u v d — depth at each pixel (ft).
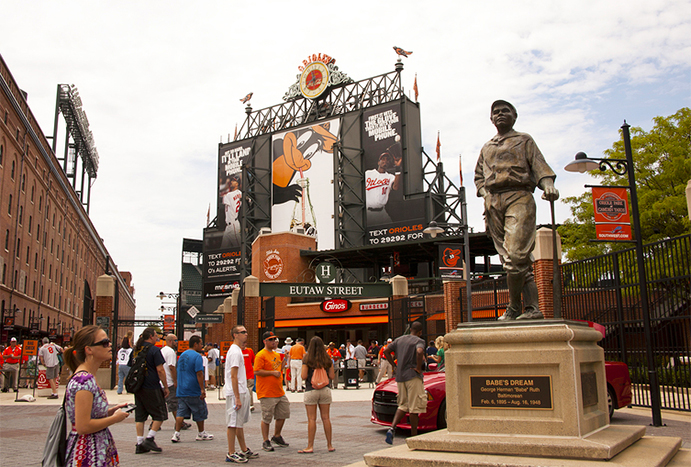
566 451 17.87
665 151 82.58
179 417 32.30
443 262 61.72
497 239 23.77
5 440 32.78
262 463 25.27
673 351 40.81
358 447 29.30
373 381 82.58
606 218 36.27
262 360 29.27
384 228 175.63
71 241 219.20
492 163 23.36
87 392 13.02
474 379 20.39
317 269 116.98
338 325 131.85
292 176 197.06
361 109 188.65
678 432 30.71
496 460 17.83
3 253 128.88
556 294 22.07
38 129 157.99
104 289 74.90
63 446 13.00
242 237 186.09
